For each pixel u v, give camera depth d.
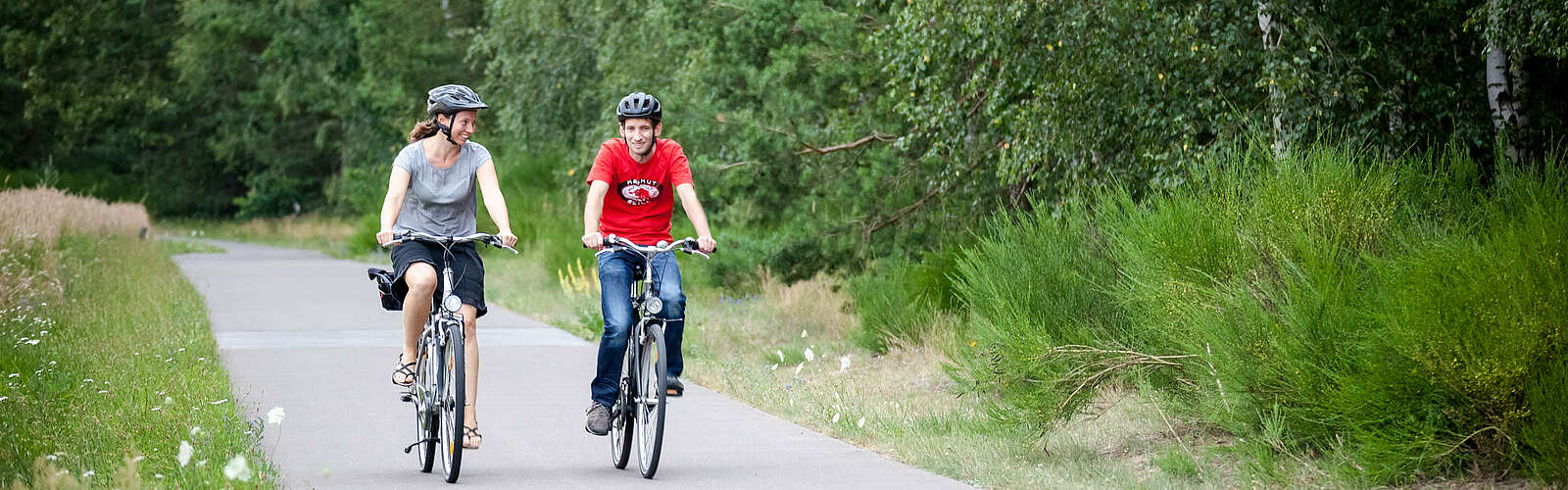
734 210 26.84
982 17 17.11
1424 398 10.66
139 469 11.83
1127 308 13.76
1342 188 12.48
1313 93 15.63
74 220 44.72
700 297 31.56
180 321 24.70
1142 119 16.72
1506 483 10.59
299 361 20.88
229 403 15.61
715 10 29.36
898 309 22.03
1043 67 17.28
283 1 81.62
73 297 25.98
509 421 15.43
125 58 84.69
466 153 12.14
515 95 49.75
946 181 21.38
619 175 12.30
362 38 69.56
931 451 13.30
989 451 13.23
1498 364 10.19
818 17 26.27
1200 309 12.12
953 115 18.89
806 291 28.27
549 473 12.52
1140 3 16.34
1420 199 12.80
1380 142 15.81
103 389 16.05
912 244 24.81
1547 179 11.37
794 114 26.14
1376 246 12.13
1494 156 15.81
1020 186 22.03
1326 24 16.12
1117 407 14.89
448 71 66.44
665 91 31.12
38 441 12.84
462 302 12.01
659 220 12.48
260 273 44.41
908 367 19.83
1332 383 11.12
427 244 12.05
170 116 102.81
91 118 83.50
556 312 30.22
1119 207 16.61
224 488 11.00
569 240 39.31
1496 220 11.55
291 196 101.56
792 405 16.44
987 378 13.50
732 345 23.80
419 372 12.47
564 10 49.25
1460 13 16.67
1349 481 10.84
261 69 94.62
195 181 108.25
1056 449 13.27
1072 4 16.70
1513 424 10.44
